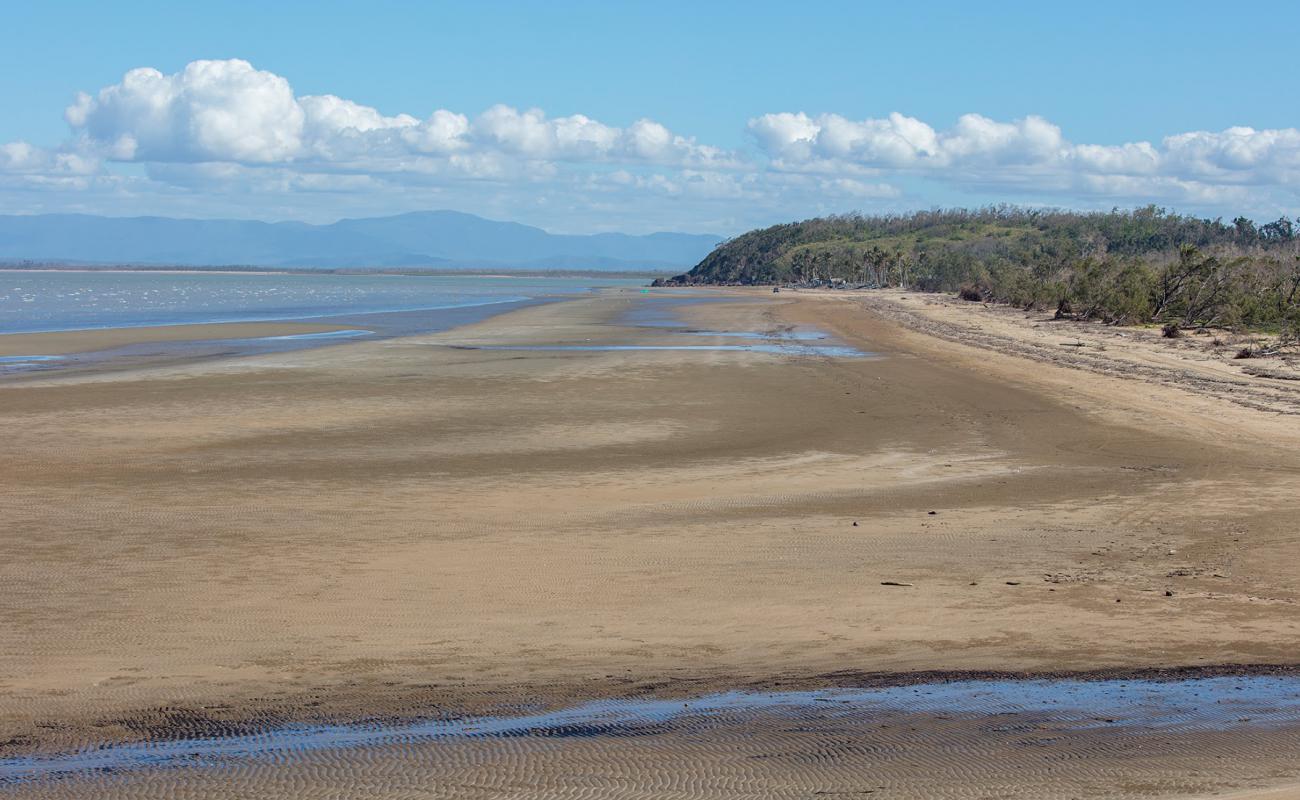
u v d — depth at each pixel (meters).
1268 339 47.28
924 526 14.47
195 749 6.79
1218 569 11.93
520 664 8.78
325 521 14.91
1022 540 13.55
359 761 6.55
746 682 8.24
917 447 21.86
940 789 6.00
